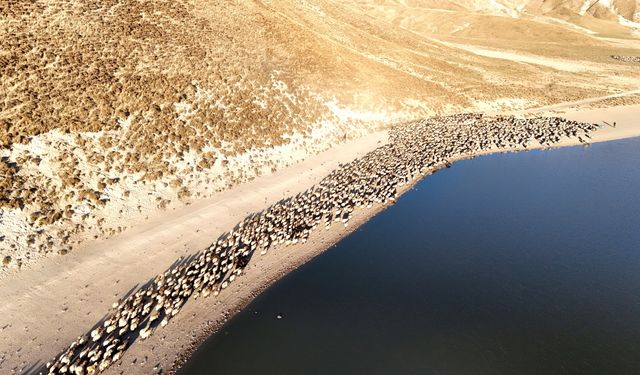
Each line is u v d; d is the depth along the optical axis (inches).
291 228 1469.0
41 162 1480.1
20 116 1572.3
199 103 1985.7
